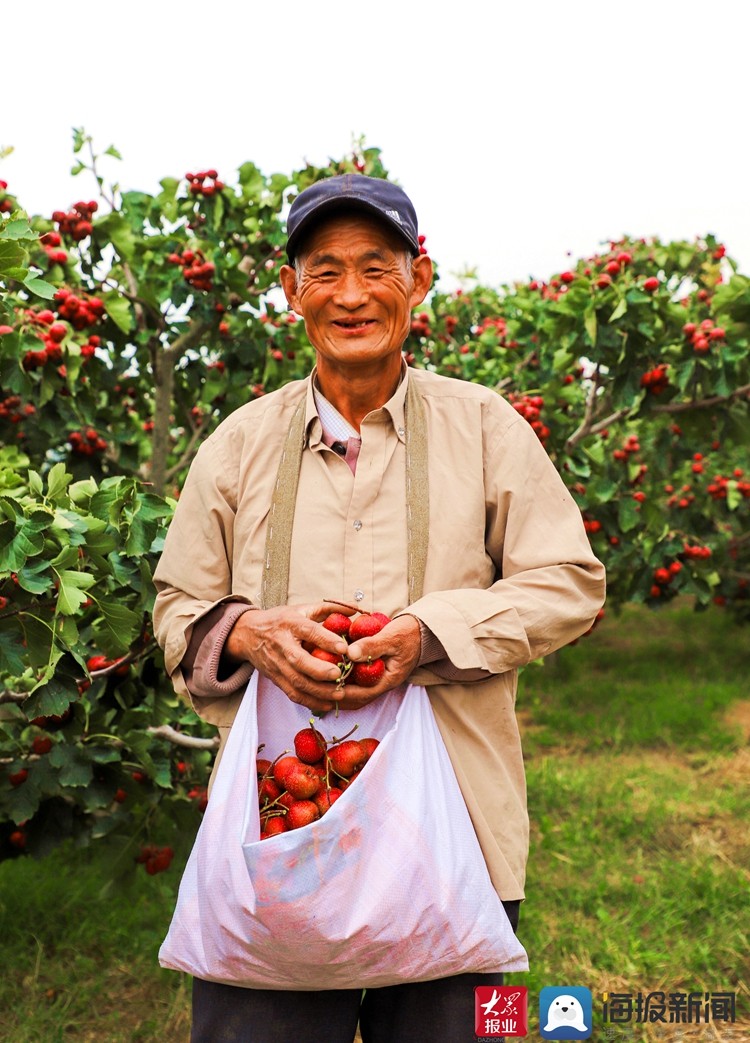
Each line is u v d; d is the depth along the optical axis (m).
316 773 1.62
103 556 2.56
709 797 5.31
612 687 7.73
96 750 3.20
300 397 1.84
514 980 3.40
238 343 4.88
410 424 1.76
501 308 7.31
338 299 1.68
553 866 4.43
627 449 5.71
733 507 6.51
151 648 2.97
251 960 1.52
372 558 1.70
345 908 1.45
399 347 1.79
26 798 3.29
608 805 5.16
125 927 3.90
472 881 1.55
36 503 2.52
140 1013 3.38
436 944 1.50
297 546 1.73
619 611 8.20
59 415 4.21
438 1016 1.64
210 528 1.83
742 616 9.20
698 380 4.98
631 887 4.14
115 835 3.67
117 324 4.30
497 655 1.63
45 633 2.50
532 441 1.79
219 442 1.85
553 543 1.74
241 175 4.85
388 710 1.67
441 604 1.62
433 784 1.58
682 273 5.80
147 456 5.54
